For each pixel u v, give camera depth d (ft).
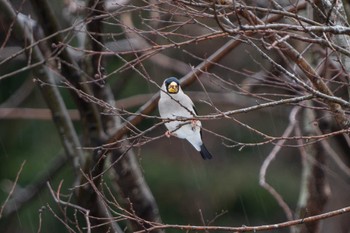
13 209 50.24
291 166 73.72
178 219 75.25
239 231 26.08
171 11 31.42
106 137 35.58
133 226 38.04
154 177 75.51
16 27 36.81
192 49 63.21
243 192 74.49
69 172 71.67
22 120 74.84
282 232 72.49
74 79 34.96
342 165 40.75
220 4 28.07
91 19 31.48
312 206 40.75
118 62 68.59
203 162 75.97
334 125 42.11
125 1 37.27
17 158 74.08
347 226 66.18
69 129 39.47
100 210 35.04
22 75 72.18
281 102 26.68
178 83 37.11
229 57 64.44
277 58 38.96
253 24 27.22
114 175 39.17
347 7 28.94
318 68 34.09
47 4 34.53
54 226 71.05
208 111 69.92
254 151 73.05
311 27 26.11
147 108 37.22
